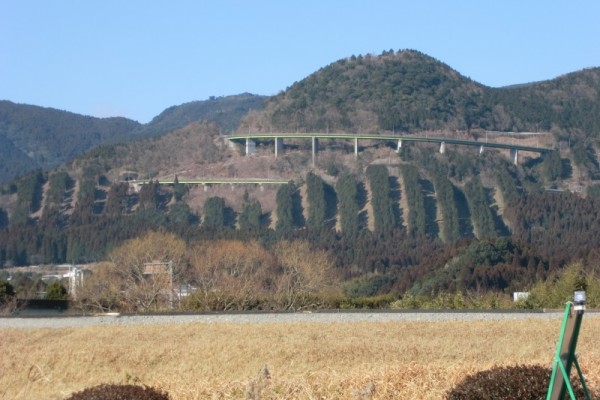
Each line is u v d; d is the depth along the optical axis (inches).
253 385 584.1
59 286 2854.3
